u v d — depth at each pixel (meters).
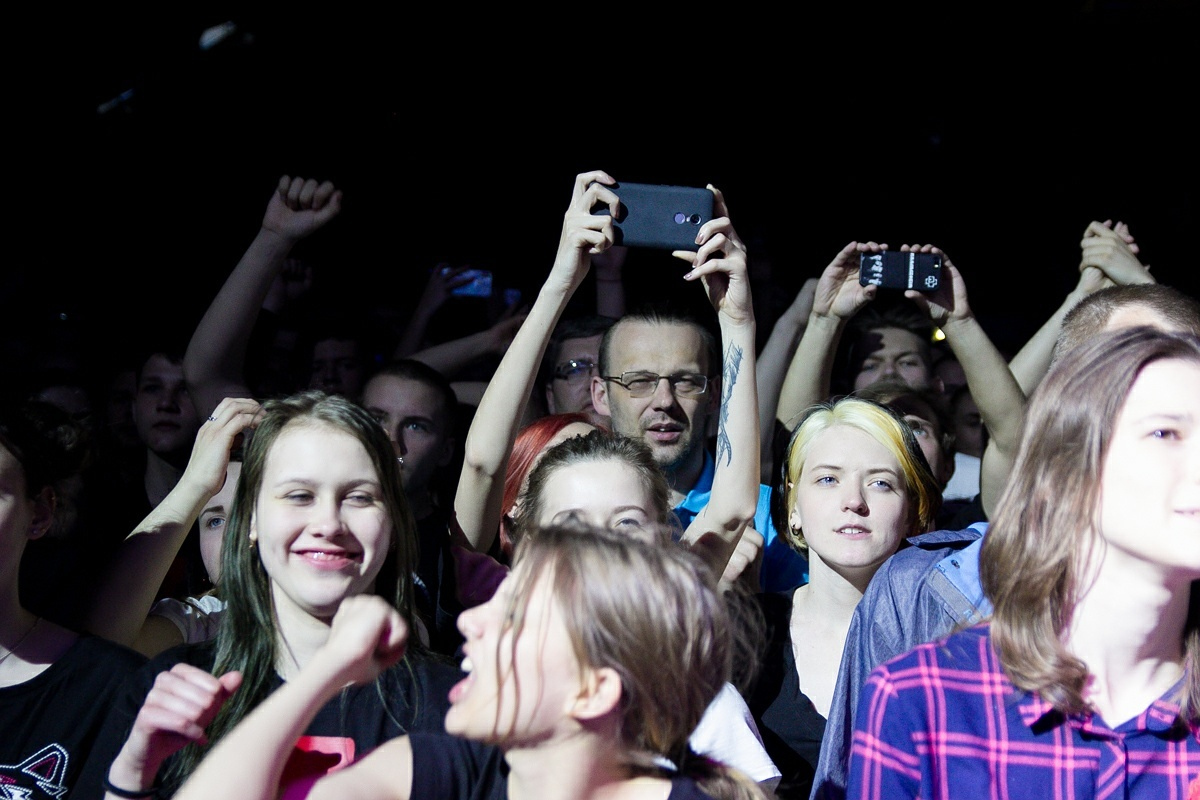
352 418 1.98
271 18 6.30
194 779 1.33
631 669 1.36
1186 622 1.56
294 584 1.89
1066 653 1.52
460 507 2.48
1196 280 6.37
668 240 2.52
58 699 1.99
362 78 6.46
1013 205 6.66
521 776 1.39
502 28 6.47
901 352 4.20
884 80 6.67
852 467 2.43
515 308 4.72
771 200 6.84
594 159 6.68
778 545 3.15
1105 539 1.49
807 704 2.37
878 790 1.59
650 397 3.21
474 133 6.55
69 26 5.98
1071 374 1.54
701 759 1.50
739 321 2.47
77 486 3.00
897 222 6.77
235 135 6.34
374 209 6.42
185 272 5.82
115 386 3.97
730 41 6.59
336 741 1.71
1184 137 6.43
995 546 1.58
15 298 5.27
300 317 4.39
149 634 2.41
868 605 2.15
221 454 2.45
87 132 6.11
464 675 1.93
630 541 1.45
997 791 1.55
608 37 6.57
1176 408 1.46
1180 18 6.33
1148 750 1.52
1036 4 6.46
